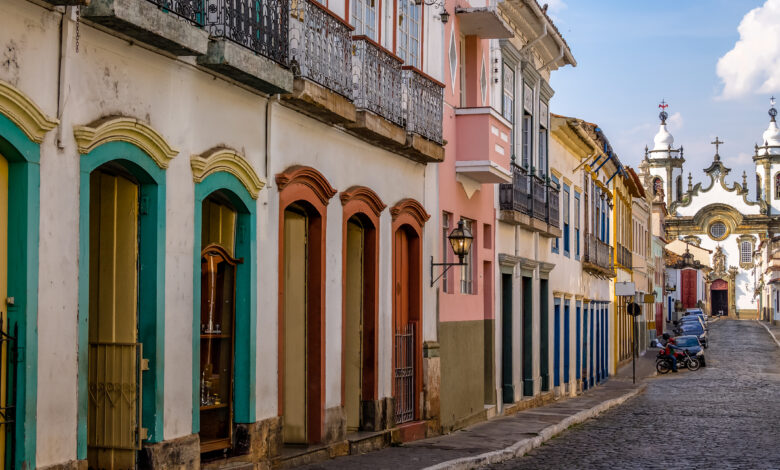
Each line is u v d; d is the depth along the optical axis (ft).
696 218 425.28
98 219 32.65
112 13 27.61
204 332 36.45
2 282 26.13
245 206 37.73
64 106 27.43
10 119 25.35
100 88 29.12
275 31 37.09
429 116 54.24
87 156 28.53
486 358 71.00
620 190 147.43
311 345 43.83
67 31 27.35
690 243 415.85
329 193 44.01
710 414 79.66
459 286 64.44
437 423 57.82
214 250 36.70
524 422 66.90
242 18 34.91
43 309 26.84
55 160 27.25
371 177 49.85
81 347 28.43
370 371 49.88
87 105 28.53
